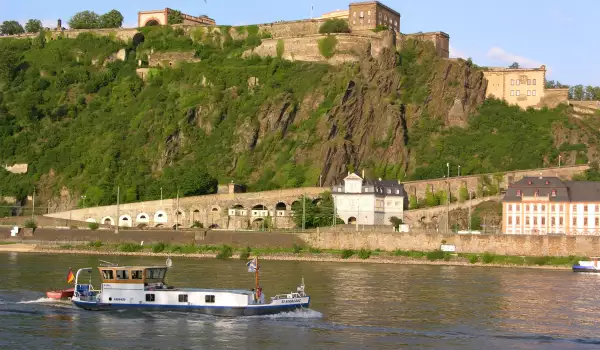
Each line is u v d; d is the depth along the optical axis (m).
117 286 110.81
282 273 156.88
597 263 171.50
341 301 121.50
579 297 129.50
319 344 92.94
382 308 115.94
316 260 192.88
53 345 91.50
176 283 135.88
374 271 165.38
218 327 101.06
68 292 119.31
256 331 99.00
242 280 142.25
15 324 101.94
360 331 99.94
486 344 94.56
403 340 95.69
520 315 112.50
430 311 114.25
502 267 180.62
